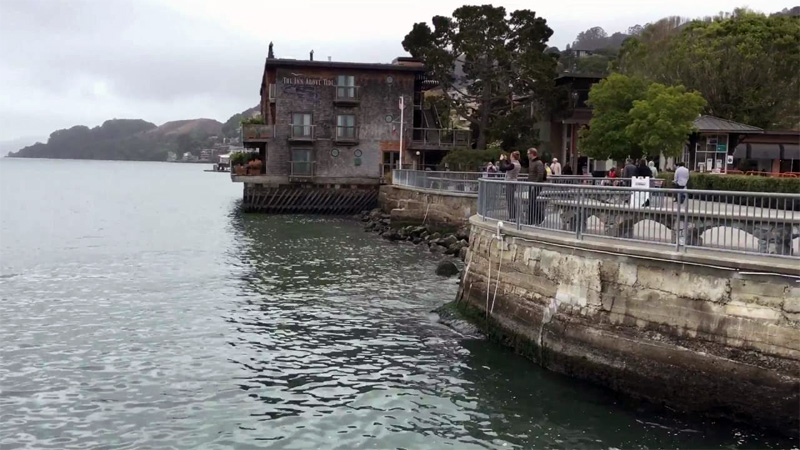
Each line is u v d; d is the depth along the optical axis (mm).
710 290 11633
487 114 62000
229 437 11648
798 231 11008
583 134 46875
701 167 43062
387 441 11492
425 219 41656
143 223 49969
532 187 16031
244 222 50562
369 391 13789
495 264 17047
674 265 12141
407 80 60312
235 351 16594
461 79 64312
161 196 89500
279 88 58562
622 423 11883
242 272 27859
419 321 19328
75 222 50500
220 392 13789
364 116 59906
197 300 22391
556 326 14344
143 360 15867
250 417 12516
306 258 31688
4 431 11805
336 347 16875
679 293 12055
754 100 52656
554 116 61156
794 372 10602
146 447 11234
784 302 10773
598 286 13430
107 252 34031
